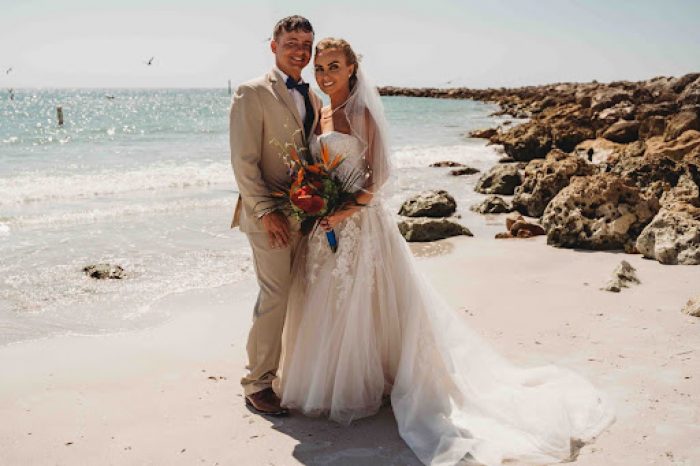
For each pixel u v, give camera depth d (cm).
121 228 923
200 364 468
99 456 343
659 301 570
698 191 872
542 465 330
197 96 12875
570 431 357
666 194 884
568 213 805
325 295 388
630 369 436
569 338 495
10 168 1580
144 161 1755
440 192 1049
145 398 412
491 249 797
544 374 419
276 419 388
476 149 2192
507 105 6531
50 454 344
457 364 410
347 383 383
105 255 771
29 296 620
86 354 484
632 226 780
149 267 723
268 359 397
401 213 1033
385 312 394
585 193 805
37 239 850
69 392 419
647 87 6016
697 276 637
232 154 384
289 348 415
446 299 597
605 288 607
